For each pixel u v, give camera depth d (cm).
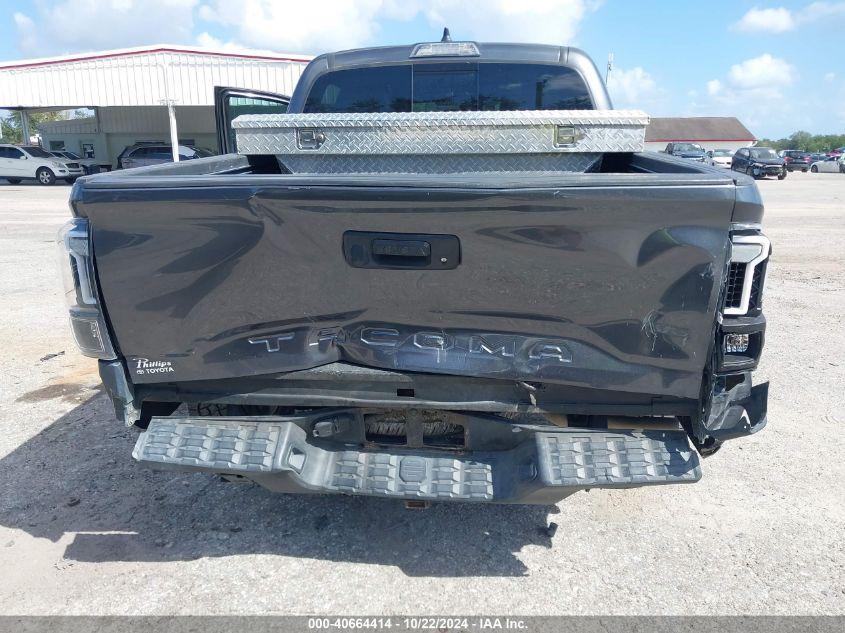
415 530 307
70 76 2561
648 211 204
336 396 244
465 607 256
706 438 240
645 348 221
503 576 274
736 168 3275
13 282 822
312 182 211
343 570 278
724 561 283
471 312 224
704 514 319
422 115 304
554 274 215
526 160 320
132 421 254
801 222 1416
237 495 337
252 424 253
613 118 296
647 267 211
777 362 533
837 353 558
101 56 2516
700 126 7456
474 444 253
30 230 1275
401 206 209
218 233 222
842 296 768
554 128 300
